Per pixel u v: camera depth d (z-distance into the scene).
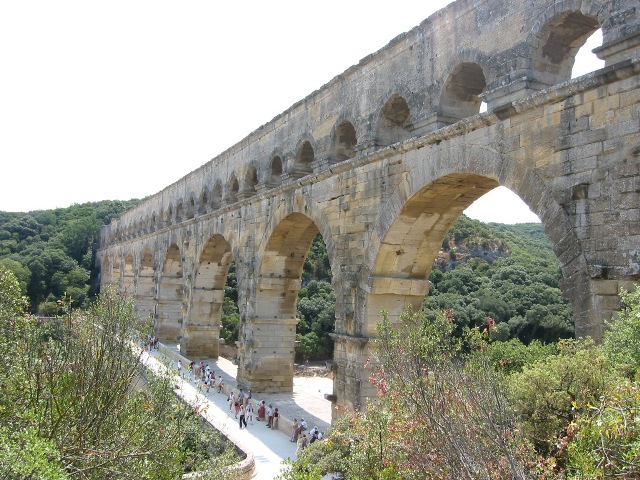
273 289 38.94
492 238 98.50
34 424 13.16
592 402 12.99
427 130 23.14
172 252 63.19
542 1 18.38
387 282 25.64
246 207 41.06
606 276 15.24
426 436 12.13
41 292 99.56
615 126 15.49
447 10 22.64
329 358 76.25
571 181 16.50
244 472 23.31
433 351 13.98
